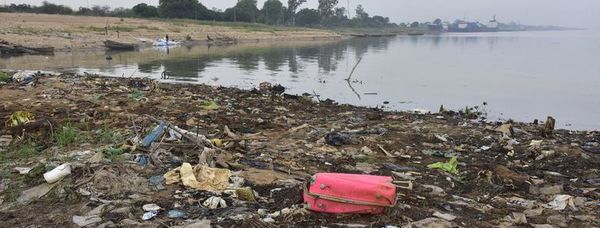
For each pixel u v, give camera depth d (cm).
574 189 814
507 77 2958
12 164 817
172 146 892
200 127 1187
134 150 867
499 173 858
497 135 1253
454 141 1181
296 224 601
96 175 708
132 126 1109
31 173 741
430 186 792
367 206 620
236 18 10656
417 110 1781
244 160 884
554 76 3008
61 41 4853
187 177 727
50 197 669
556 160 1016
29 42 4516
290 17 13750
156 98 1675
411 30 19862
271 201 679
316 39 9925
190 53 4669
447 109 1859
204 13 9762
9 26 5156
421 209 670
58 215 616
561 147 1116
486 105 1966
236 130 1194
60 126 1053
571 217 673
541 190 795
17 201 661
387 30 17350
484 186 812
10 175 759
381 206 621
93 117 1253
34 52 4256
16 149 908
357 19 17075
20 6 8012
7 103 1462
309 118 1461
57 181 712
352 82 2652
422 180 839
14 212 627
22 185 715
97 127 1130
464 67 3638
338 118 1473
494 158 1029
